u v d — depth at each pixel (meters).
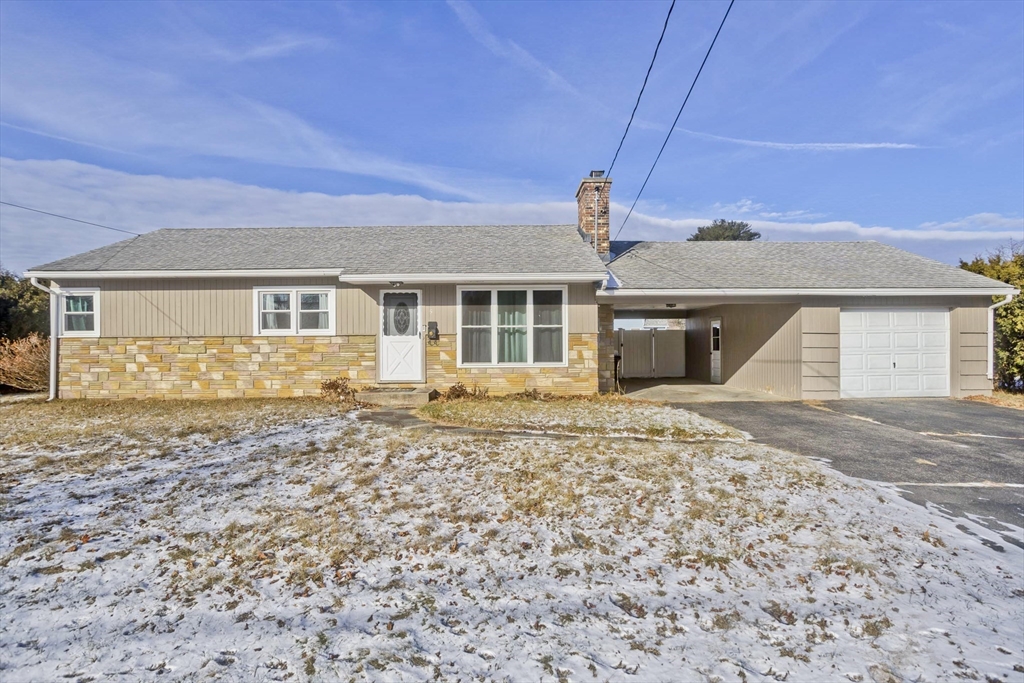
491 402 10.24
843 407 10.20
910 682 2.60
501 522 4.35
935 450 6.69
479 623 3.11
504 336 11.25
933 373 11.51
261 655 2.80
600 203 13.66
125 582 3.50
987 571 3.64
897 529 4.22
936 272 12.04
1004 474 5.67
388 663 2.74
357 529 4.21
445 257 11.70
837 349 11.35
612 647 2.89
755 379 13.22
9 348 14.23
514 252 12.14
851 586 3.47
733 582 3.53
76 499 4.80
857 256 13.53
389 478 5.33
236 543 3.99
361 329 11.38
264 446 6.65
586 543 4.03
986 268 14.26
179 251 12.27
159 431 7.56
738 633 3.02
